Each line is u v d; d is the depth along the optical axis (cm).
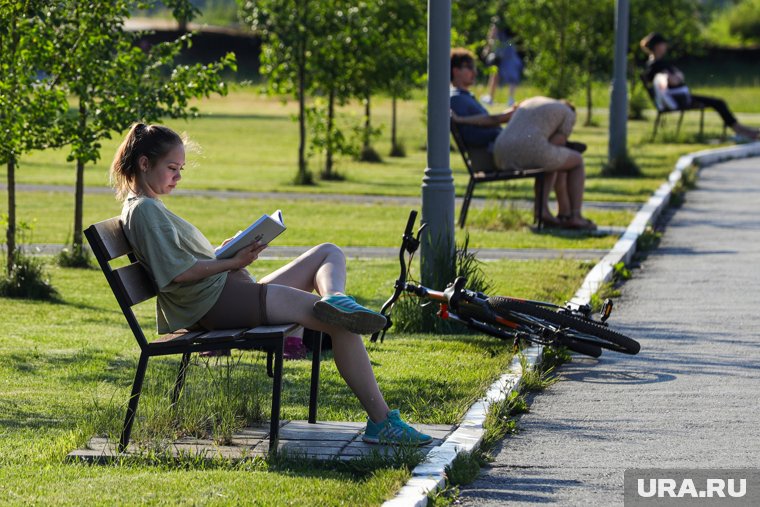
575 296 2783
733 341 2394
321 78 6059
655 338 2431
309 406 1759
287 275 1706
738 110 10681
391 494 1406
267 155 7400
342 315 1558
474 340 2372
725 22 16338
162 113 3169
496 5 9488
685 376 2106
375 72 6300
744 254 3572
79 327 2580
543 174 3962
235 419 1705
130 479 1468
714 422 1802
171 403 1709
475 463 1566
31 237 3919
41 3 2858
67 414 1803
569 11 9181
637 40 9494
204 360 1952
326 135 6100
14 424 1742
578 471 1565
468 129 3978
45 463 1547
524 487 1500
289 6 6019
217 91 3225
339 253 1727
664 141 7400
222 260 1596
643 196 4866
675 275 3225
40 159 6900
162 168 1627
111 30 3136
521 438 1728
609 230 3962
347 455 1565
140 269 1612
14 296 2977
